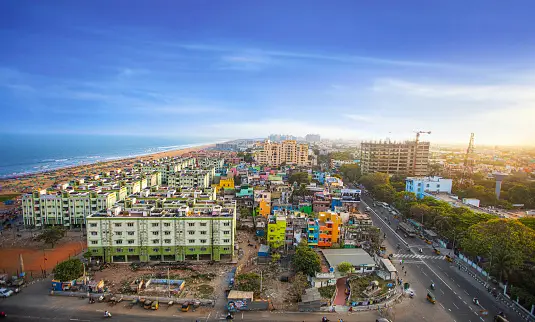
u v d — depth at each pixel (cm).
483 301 10644
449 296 10938
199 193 18025
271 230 14675
